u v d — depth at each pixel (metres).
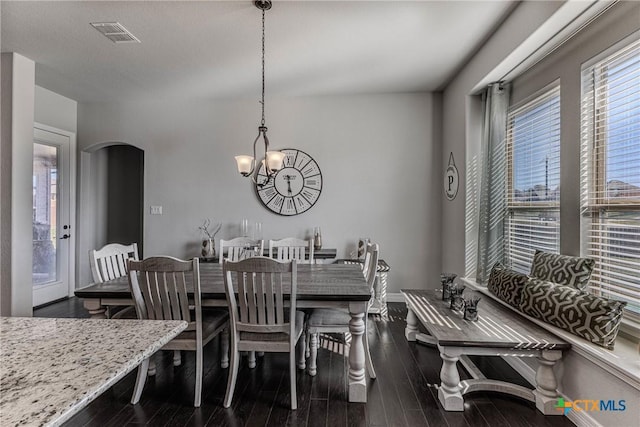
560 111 2.44
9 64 3.14
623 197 1.96
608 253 2.06
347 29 2.75
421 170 4.37
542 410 2.00
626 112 1.94
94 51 3.13
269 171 2.87
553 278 2.28
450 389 2.05
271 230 4.51
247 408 2.07
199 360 2.12
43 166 4.17
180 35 2.84
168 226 4.59
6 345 0.92
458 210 3.76
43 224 4.18
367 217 4.43
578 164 2.26
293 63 3.41
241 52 3.16
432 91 4.30
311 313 2.54
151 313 2.14
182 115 4.56
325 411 2.04
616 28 1.95
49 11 2.48
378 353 2.86
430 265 4.37
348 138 4.43
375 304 3.83
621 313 1.78
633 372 1.53
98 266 2.58
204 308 2.62
